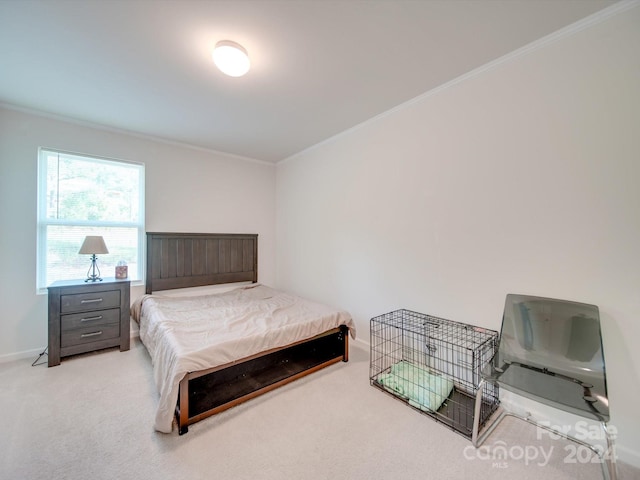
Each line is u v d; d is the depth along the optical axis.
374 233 2.77
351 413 1.80
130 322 2.87
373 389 2.09
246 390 1.99
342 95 2.32
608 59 1.48
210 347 1.74
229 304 2.88
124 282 2.72
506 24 1.56
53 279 2.76
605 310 1.49
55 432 1.59
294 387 2.11
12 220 2.52
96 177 2.99
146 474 1.33
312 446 1.52
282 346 2.12
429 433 1.63
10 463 1.37
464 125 2.06
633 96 1.41
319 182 3.48
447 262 2.18
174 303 2.87
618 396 1.45
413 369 2.21
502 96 1.86
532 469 1.38
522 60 1.77
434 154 2.25
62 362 2.46
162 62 1.88
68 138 2.77
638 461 1.38
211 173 3.73
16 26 1.54
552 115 1.66
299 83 2.14
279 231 4.30
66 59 1.85
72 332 2.48
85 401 1.89
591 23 1.51
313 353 2.61
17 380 2.15
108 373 2.27
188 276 3.50
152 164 3.27
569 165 1.60
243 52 1.71
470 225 2.04
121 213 3.14
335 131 3.10
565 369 1.49
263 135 3.21
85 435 1.57
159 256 3.28
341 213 3.16
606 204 1.49
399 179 2.53
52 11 1.44
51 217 2.75
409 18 1.51
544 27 1.59
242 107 2.52
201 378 2.05
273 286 4.38
